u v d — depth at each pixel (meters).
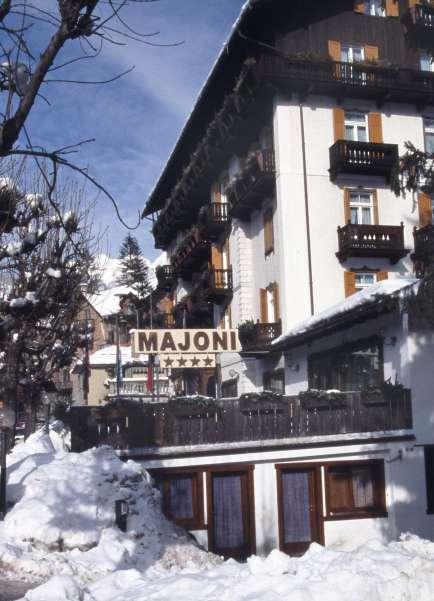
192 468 17.09
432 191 16.08
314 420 18.03
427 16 27.78
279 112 26.77
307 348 24.50
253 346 26.91
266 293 29.09
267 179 27.09
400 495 18.12
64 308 21.97
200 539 16.94
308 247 26.28
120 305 53.75
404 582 6.70
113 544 11.38
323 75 26.48
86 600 7.27
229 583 7.11
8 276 18.66
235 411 17.61
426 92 27.20
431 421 18.44
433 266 15.50
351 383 21.22
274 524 17.48
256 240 30.31
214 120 31.30
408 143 16.11
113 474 13.56
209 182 36.41
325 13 27.55
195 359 28.02
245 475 17.56
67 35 6.18
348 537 17.80
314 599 6.25
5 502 12.20
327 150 27.00
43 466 13.47
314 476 17.88
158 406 17.14
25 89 6.26
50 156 6.30
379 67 26.80
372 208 27.06
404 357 18.55
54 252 16.94
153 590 7.32
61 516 11.66
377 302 17.73
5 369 18.84
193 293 37.88
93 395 59.16
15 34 6.21
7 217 8.71
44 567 9.95
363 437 18.03
